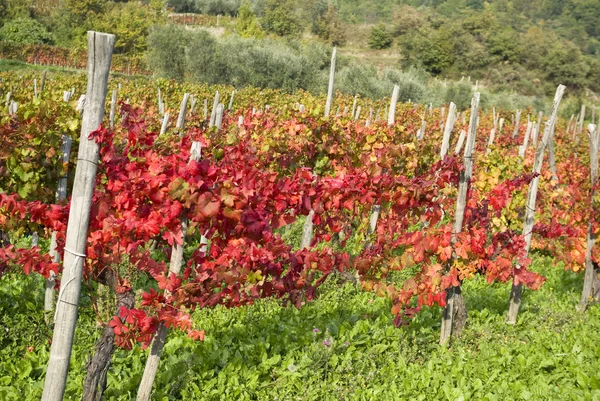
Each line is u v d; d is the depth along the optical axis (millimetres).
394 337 7039
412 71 58750
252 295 5434
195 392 5660
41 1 80500
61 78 28266
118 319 4867
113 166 4875
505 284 9984
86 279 5176
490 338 7375
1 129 6762
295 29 98875
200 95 23203
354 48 102750
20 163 6789
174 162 4934
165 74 45250
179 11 102312
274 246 5355
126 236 5000
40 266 5344
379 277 7016
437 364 6648
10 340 6520
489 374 6348
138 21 73750
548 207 10953
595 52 146375
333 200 6961
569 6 160375
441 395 5902
